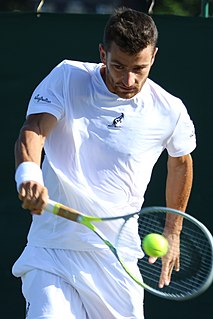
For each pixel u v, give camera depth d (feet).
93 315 45.16
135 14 41.50
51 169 44.21
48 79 44.01
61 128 43.78
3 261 65.00
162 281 46.29
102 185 44.11
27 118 43.09
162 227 47.03
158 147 45.50
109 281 44.70
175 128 45.55
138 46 40.73
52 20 64.18
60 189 44.06
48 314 42.27
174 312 65.41
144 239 43.27
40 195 39.50
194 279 47.09
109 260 44.45
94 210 44.11
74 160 43.80
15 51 64.23
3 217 64.75
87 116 43.68
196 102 64.44
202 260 46.96
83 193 43.70
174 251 46.65
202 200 64.64
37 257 44.14
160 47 64.23
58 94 43.32
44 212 44.27
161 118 44.75
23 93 64.39
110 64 41.70
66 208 41.42
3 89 64.28
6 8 104.06
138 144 44.27
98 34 64.18
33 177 39.99
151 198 64.49
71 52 64.28
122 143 43.93
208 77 64.28
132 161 44.27
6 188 64.59
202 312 65.31
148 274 47.34
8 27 64.08
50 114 42.78
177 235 46.91
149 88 44.78
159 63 64.39
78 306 44.16
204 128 64.44
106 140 43.78
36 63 64.28
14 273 45.34
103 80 43.45
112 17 41.81
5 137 64.49
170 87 64.49
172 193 48.16
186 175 47.78
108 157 43.93
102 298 44.68
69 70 43.86
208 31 64.13
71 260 43.93
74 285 43.93
